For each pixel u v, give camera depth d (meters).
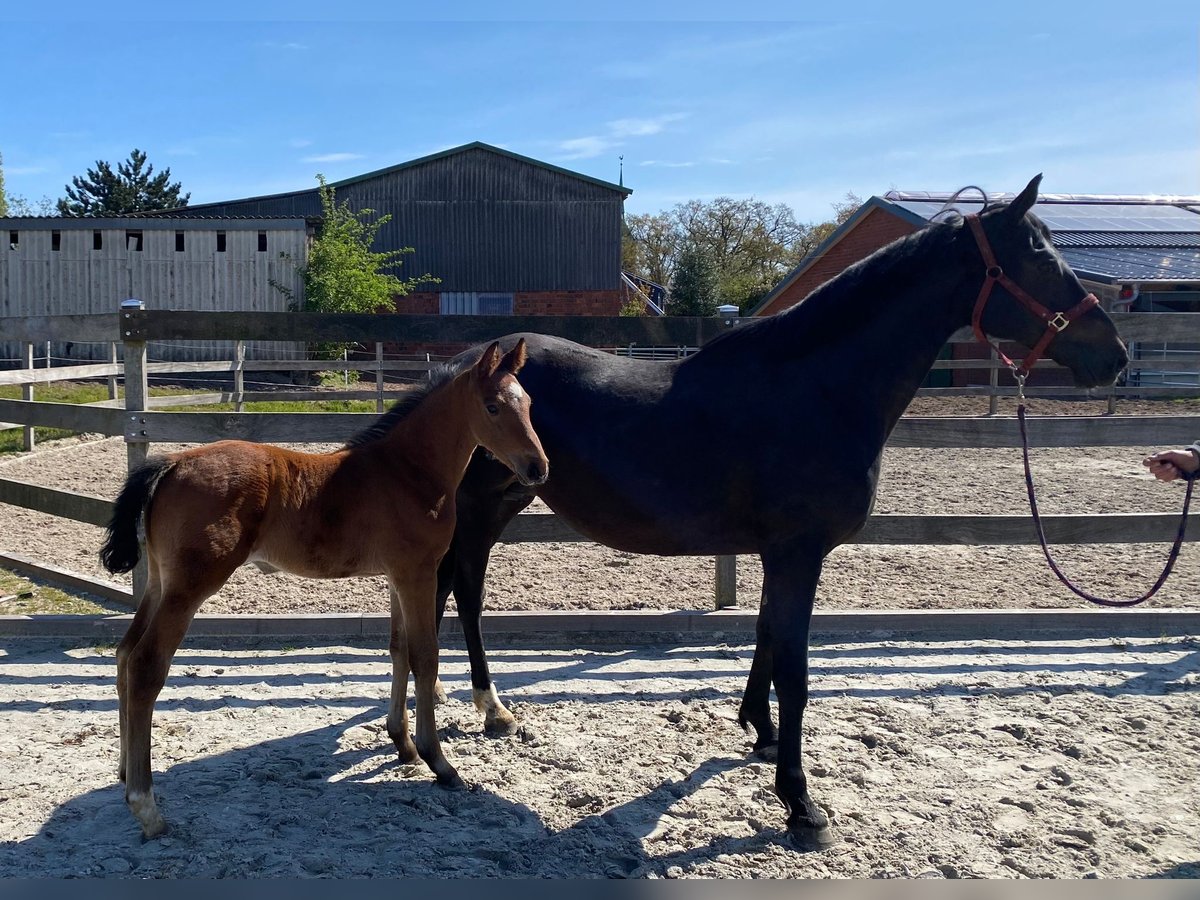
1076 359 3.85
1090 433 6.02
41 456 11.49
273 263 23.83
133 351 5.72
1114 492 9.95
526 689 5.00
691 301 42.34
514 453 3.71
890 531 5.80
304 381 22.69
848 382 3.79
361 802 3.73
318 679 5.13
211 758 4.13
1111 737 4.36
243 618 5.65
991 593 6.54
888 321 3.83
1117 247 21.91
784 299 29.14
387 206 27.97
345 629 5.71
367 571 3.80
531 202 28.03
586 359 4.17
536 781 3.94
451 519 3.93
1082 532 5.80
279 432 5.78
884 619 5.79
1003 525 5.80
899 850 3.39
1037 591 6.58
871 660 5.42
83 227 23.45
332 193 25.45
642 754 4.20
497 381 3.73
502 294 28.31
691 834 3.49
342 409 15.87
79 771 3.98
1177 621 5.84
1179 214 26.92
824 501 3.67
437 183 27.94
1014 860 3.31
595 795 3.78
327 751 4.23
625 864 3.29
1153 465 3.79
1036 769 4.04
